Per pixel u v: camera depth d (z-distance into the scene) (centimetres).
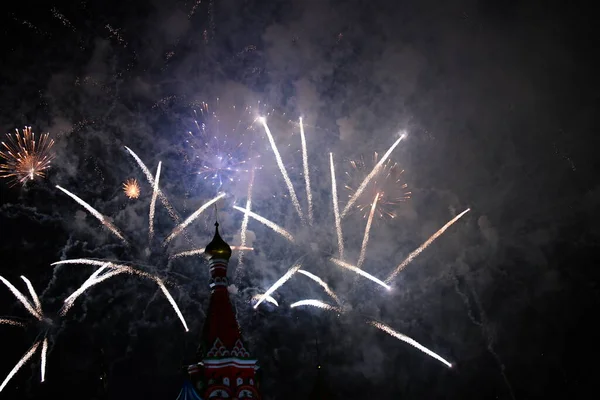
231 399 3148
